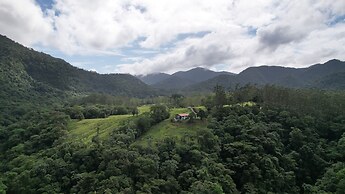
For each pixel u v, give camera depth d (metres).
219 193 94.50
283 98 162.50
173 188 103.44
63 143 137.50
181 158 117.25
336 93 175.50
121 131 141.50
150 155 113.25
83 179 104.94
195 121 153.75
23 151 147.88
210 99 176.38
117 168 106.25
